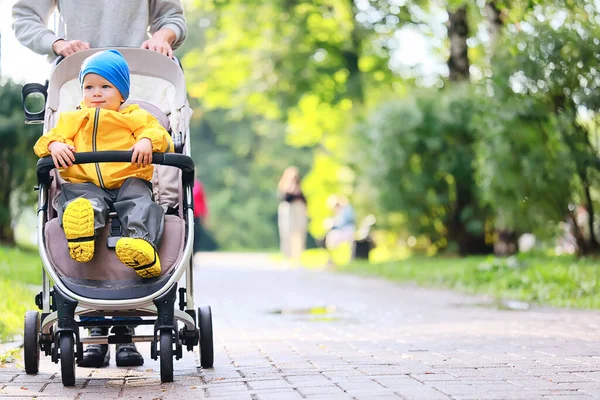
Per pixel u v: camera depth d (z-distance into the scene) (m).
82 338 5.98
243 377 6.02
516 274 14.64
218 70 31.38
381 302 13.01
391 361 6.64
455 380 5.67
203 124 60.62
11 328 8.54
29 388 5.74
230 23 29.59
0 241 19.81
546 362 6.48
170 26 6.91
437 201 21.77
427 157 21.62
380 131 21.59
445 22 23.14
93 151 5.58
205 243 59.44
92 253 5.44
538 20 14.84
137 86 6.63
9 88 18.98
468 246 22.33
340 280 19.25
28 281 13.46
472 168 21.23
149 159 5.59
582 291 12.41
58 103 6.45
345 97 27.34
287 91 28.34
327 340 8.22
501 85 15.27
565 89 14.83
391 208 22.02
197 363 6.83
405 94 22.81
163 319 5.65
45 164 5.61
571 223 16.17
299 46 27.84
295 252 31.58
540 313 10.69
